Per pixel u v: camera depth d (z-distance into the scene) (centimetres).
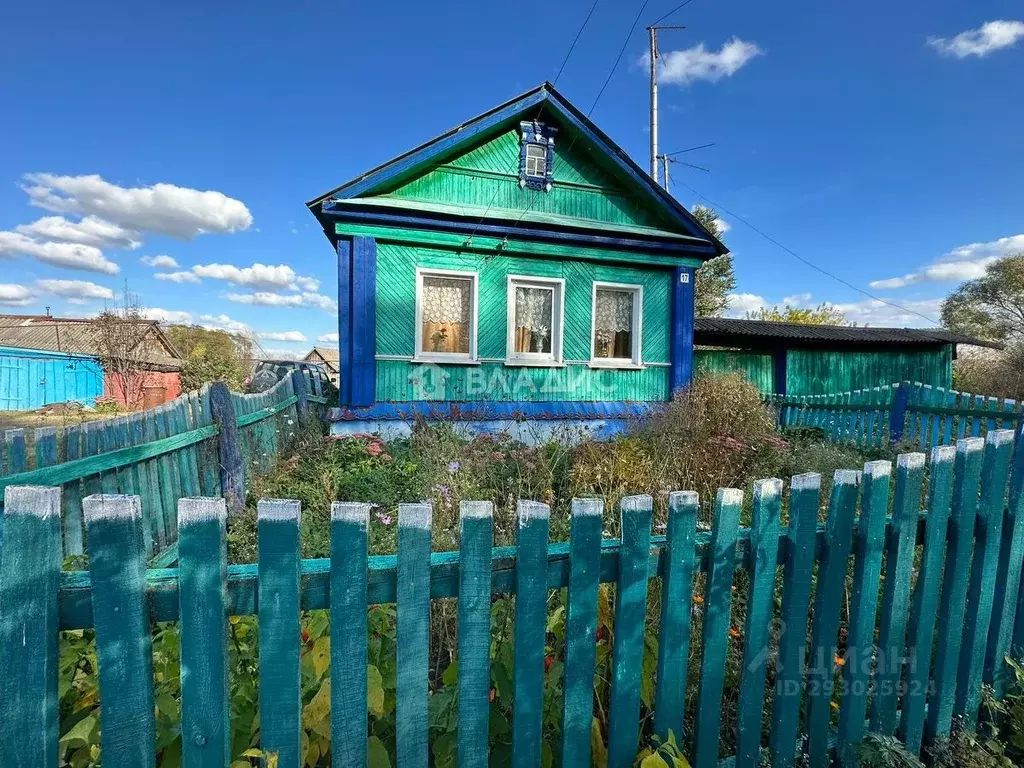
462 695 125
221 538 107
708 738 152
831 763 179
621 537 137
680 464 475
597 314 836
